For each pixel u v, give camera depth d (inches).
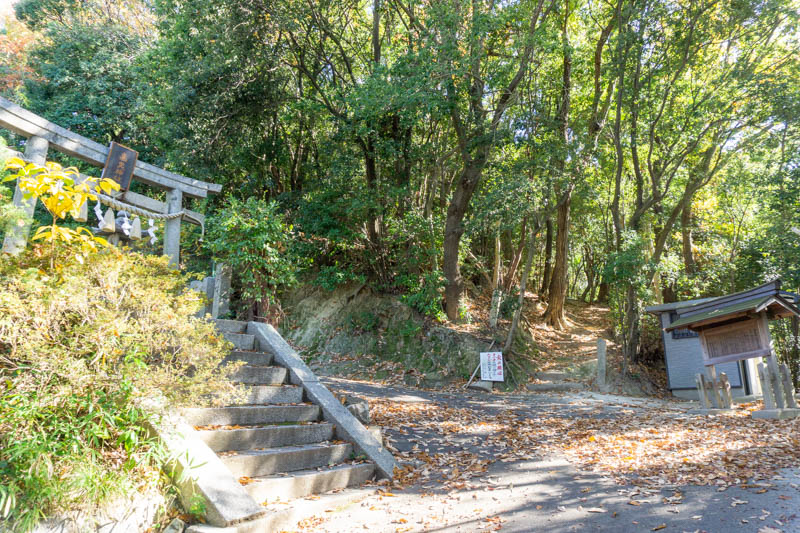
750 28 589.0
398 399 420.2
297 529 158.1
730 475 211.2
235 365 179.9
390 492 199.8
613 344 711.7
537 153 613.9
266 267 318.7
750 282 832.3
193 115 591.5
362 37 754.8
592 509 174.7
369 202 633.6
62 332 149.2
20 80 788.0
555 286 807.1
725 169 782.5
